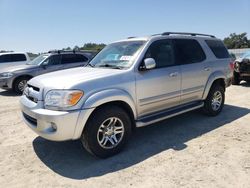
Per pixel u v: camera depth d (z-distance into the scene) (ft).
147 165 13.20
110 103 14.16
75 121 12.59
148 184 11.48
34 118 13.37
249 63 36.22
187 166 12.96
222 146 15.26
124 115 14.30
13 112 24.84
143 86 15.25
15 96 34.45
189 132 17.74
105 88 13.61
